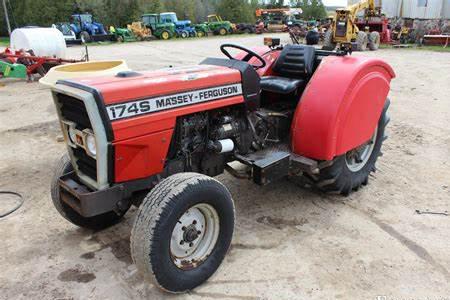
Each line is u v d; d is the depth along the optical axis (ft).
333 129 10.69
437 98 26.23
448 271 9.32
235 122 10.48
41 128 20.98
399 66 40.34
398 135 18.95
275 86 11.92
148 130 8.46
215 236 9.08
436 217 11.64
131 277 9.26
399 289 8.75
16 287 8.95
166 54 55.77
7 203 12.82
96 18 118.93
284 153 11.05
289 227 11.18
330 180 11.86
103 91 7.79
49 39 39.60
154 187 8.23
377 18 63.82
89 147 8.38
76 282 9.10
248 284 8.95
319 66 11.55
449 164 15.44
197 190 8.17
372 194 13.11
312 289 8.76
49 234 11.04
